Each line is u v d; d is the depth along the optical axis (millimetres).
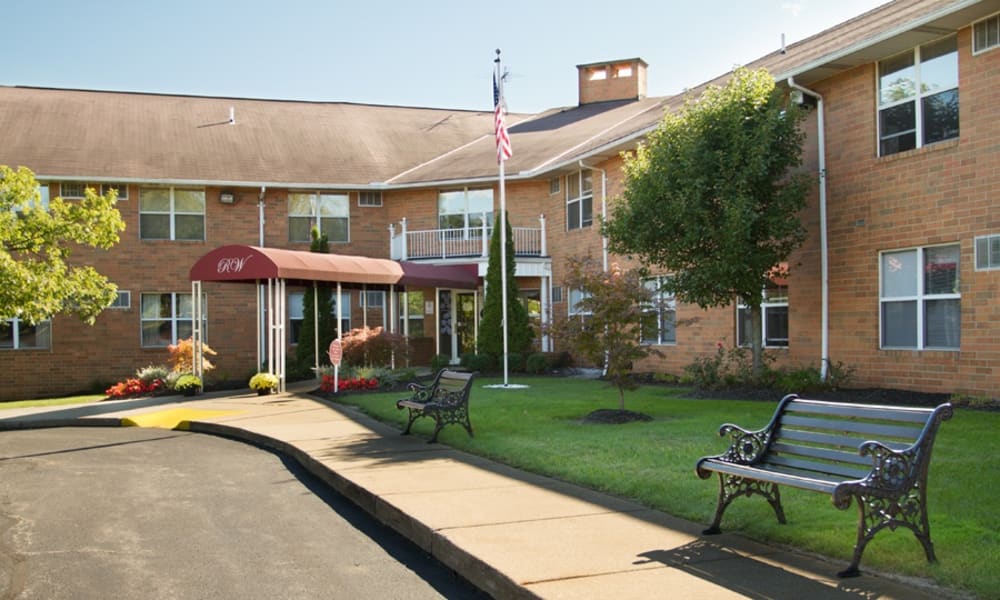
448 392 10477
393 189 25156
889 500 4605
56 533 6629
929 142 12820
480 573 4969
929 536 4691
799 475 5625
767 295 15977
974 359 11961
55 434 13164
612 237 14641
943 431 9156
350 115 30406
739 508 6090
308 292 22891
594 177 21281
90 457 10633
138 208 23094
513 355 21578
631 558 4949
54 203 16781
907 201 13023
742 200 12781
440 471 8070
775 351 15664
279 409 14664
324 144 27094
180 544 6242
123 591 5117
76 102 26891
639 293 11453
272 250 17188
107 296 17344
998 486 6398
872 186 13633
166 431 13234
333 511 7281
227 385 20375
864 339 13766
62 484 8773
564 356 22672
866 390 13375
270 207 24438
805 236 13906
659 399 13969
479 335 21984
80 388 22391
